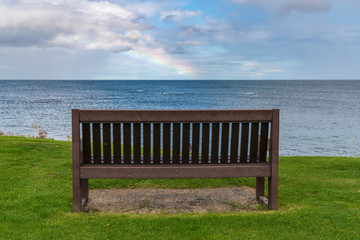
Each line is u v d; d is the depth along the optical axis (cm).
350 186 592
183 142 443
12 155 812
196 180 640
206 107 6109
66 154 862
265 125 455
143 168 431
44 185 564
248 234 361
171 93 11619
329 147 2331
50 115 4306
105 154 442
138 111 428
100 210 466
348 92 12781
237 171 444
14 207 446
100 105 6253
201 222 396
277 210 457
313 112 5084
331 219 408
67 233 362
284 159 884
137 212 456
